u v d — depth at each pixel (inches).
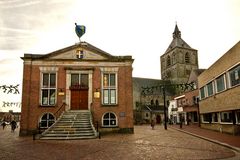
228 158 384.2
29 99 876.0
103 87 928.9
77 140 652.7
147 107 2503.7
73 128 751.1
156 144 565.0
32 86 887.7
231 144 528.7
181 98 1892.2
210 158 384.5
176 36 3090.6
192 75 1712.6
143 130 1134.4
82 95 915.4
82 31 1045.8
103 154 427.8
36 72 901.8
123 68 945.5
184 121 1822.1
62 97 897.5
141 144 564.4
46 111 877.8
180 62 2871.6
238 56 727.7
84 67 929.5
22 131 845.2
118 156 407.5
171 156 404.5
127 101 916.0
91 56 944.3
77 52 941.8
